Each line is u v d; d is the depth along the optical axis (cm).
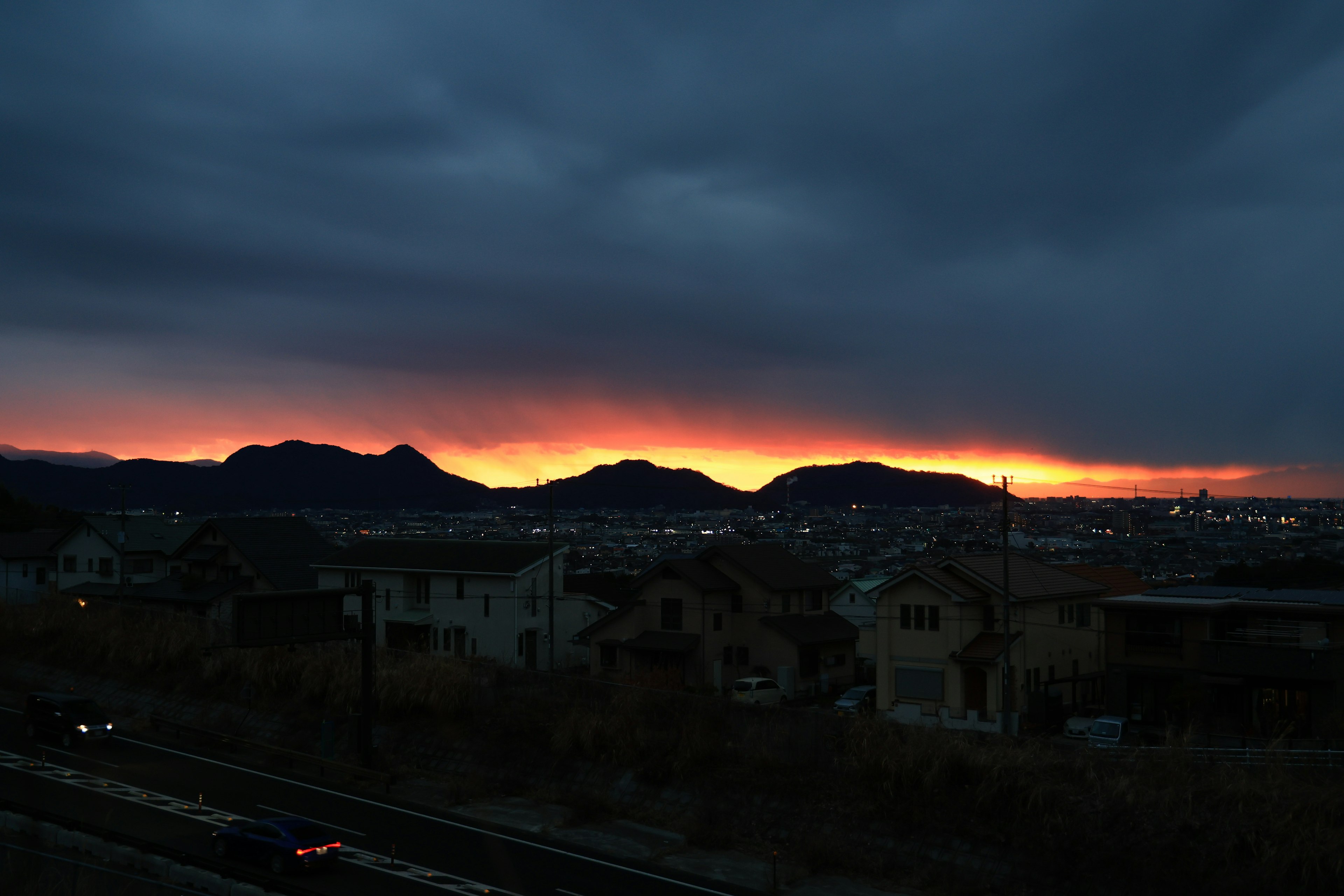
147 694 4434
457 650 5850
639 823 2948
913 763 2759
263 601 3069
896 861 2561
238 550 6544
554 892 2270
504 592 5741
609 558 13612
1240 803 2336
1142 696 4312
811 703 5031
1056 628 4819
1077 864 2372
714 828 2809
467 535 17612
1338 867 2078
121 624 5053
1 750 3400
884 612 4719
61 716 3572
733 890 2383
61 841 2358
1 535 7619
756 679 4894
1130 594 5425
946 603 4522
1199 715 4006
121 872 2192
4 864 2120
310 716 3912
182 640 4656
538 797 3164
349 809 2948
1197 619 4138
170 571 7231
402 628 6009
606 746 3303
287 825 2331
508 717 3597
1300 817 2258
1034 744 2789
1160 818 2369
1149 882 2267
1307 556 9181
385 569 6109
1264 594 4466
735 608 5453
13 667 4891
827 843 2638
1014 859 2455
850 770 2881
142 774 3206
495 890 2261
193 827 2636
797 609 5538
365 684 3372
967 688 4497
